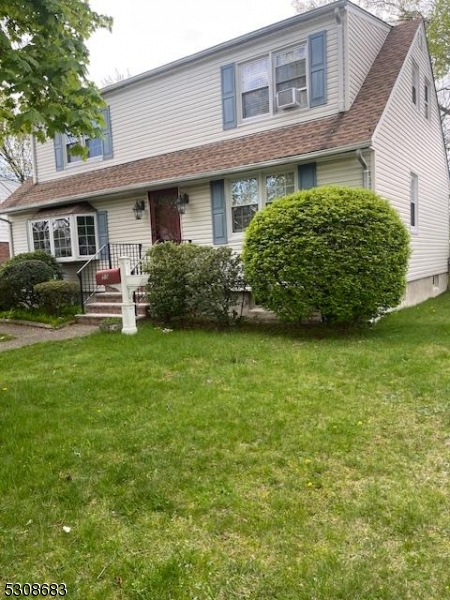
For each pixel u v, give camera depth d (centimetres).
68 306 992
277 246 657
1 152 1984
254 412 369
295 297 656
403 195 952
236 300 805
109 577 196
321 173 812
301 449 305
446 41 1630
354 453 299
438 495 248
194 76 1023
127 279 742
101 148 1220
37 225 1227
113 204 1121
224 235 930
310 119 870
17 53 406
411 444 309
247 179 905
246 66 950
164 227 1041
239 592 185
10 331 859
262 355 554
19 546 217
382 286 640
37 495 260
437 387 413
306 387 428
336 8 812
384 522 226
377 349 562
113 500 254
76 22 485
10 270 1028
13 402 421
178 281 792
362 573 192
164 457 300
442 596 180
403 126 936
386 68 901
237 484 266
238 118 966
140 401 411
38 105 450
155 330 753
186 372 495
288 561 201
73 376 499
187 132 1048
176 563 201
